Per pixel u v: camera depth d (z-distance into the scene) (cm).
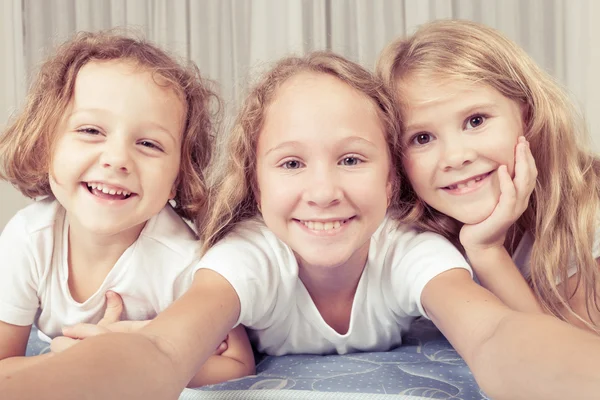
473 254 98
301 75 86
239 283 81
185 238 96
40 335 106
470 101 92
